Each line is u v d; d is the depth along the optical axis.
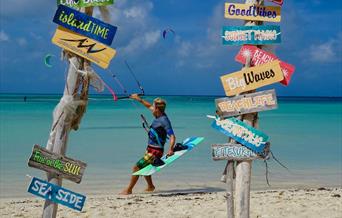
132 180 10.18
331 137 22.44
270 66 5.30
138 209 8.72
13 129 22.75
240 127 5.40
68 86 4.71
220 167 13.48
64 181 11.30
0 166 12.87
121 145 17.77
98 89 4.77
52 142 4.74
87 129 24.12
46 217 4.82
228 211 5.48
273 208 8.86
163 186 11.08
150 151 10.28
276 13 5.37
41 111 39.03
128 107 54.25
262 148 5.36
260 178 12.23
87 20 4.69
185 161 14.44
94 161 14.09
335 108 66.50
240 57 5.41
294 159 15.34
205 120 32.81
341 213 8.54
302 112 52.06
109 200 9.47
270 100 5.30
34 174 11.92
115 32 4.70
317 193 10.34
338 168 13.80
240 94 5.41
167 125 10.25
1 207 8.79
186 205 9.09
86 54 4.69
